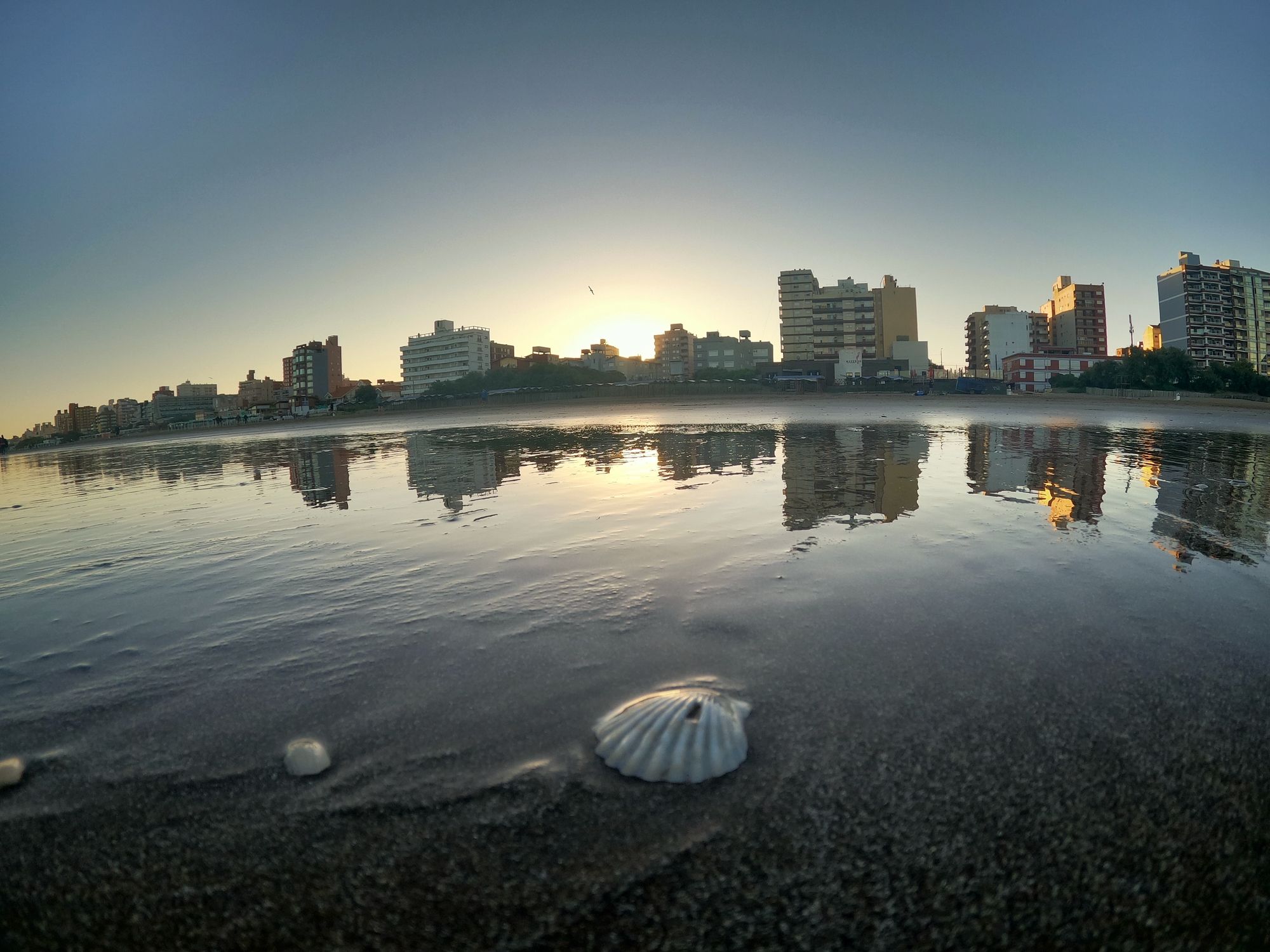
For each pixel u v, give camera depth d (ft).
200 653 10.16
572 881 4.99
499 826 5.65
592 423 90.74
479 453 47.19
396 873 5.16
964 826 5.49
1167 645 9.25
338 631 10.85
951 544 15.47
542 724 7.36
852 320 367.04
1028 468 29.71
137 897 5.08
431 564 15.10
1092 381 234.99
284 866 5.32
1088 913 4.66
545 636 10.15
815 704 7.63
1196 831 5.43
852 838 5.37
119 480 44.01
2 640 11.34
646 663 8.96
